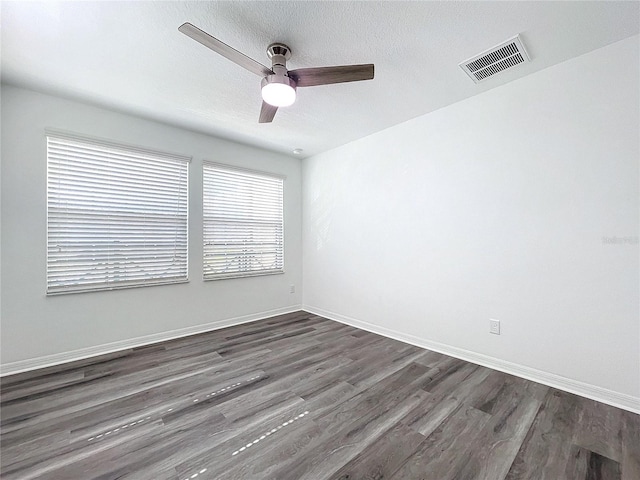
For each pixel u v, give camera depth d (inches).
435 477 54.6
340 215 159.2
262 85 74.9
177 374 96.3
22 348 98.1
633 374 75.1
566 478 54.4
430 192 118.7
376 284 140.4
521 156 93.7
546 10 65.5
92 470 56.2
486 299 102.3
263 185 166.2
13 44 75.3
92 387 87.5
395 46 77.6
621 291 76.7
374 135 140.6
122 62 83.8
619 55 76.2
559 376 86.7
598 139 79.7
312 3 63.1
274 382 91.2
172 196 131.8
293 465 57.7
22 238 98.2
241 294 155.7
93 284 111.9
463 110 108.0
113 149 115.9
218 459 59.2
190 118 122.8
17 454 60.1
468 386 88.0
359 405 78.4
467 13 66.2
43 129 101.2
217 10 64.7
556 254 87.1
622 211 76.4
